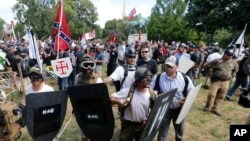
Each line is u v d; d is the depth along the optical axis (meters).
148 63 5.72
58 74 6.62
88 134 3.05
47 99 2.96
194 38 48.88
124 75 4.53
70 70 6.64
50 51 11.82
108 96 2.87
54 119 3.09
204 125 6.62
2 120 3.07
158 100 2.74
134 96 3.36
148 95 3.39
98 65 11.97
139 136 3.52
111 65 9.77
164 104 3.01
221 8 28.36
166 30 52.06
